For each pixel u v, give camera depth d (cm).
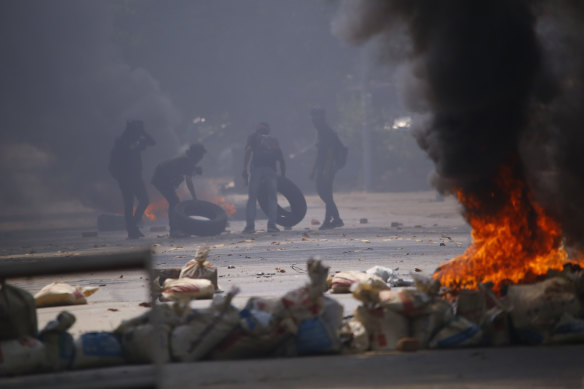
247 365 1666
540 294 1864
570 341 1842
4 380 1593
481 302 1916
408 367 1584
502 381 1429
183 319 1780
